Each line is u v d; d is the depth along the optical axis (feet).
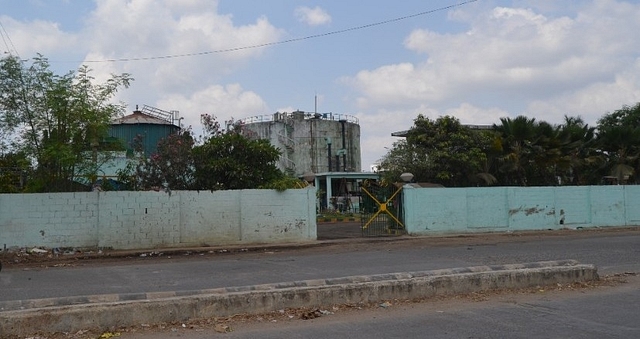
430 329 25.29
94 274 44.88
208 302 27.89
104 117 65.05
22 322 24.53
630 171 111.24
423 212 77.41
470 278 34.09
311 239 70.95
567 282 36.65
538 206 84.43
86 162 66.74
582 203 87.97
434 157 98.32
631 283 37.37
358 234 78.84
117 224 63.57
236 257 58.18
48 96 63.00
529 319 27.17
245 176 73.20
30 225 60.64
